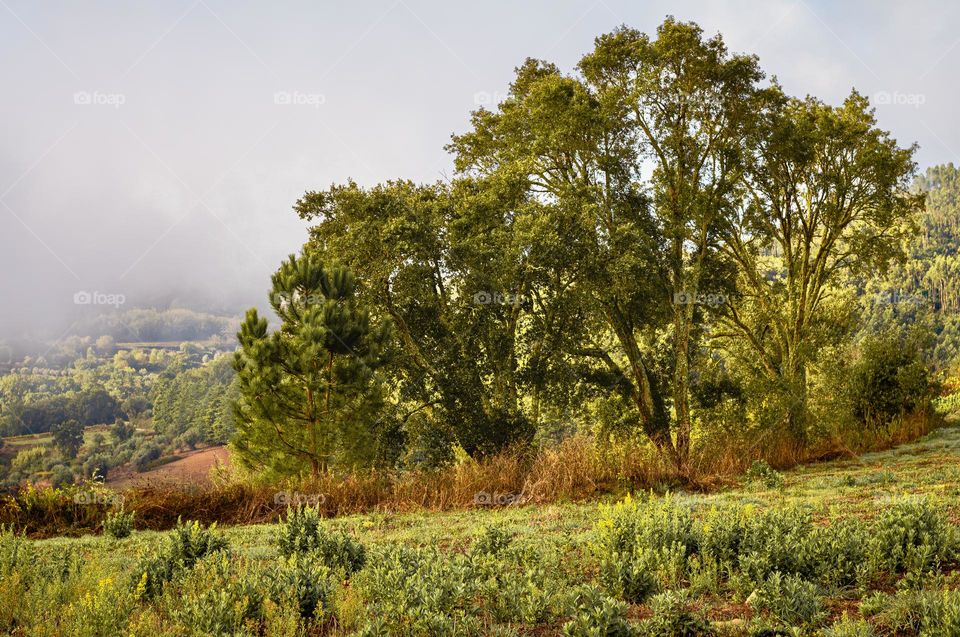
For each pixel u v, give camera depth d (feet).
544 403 69.92
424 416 65.51
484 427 61.77
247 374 57.67
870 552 20.47
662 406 75.66
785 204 90.94
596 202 70.59
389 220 66.54
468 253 65.92
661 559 21.90
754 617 17.01
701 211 71.72
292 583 19.89
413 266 66.85
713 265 80.33
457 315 67.51
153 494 46.85
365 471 54.65
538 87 71.15
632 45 71.00
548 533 32.12
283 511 46.06
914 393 74.13
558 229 66.74
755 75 70.54
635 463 51.19
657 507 26.68
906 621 16.01
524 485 48.55
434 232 67.62
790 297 93.91
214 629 16.93
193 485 49.06
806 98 87.35
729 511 25.12
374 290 67.62
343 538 26.40
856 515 28.60
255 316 59.16
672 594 17.66
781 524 22.56
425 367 66.13
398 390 66.64
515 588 19.02
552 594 19.34
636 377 78.59
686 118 73.41
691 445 70.13
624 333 78.48
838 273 94.38
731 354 97.45
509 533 26.61
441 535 34.12
